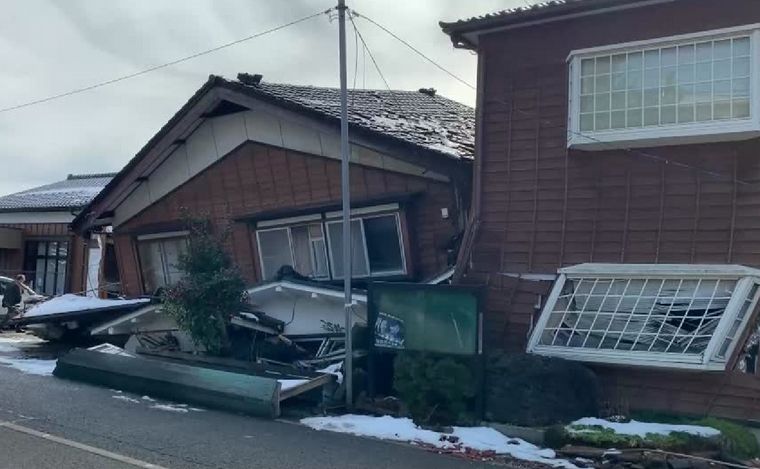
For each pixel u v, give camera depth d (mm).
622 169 10180
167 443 7562
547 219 10609
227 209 15281
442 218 12562
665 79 9805
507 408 8812
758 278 9117
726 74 9430
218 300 11891
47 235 24328
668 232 9781
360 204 13203
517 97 10992
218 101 14688
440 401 9125
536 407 8680
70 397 9992
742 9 9398
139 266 16812
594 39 10391
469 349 9164
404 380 9289
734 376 8844
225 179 15367
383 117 14336
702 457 7570
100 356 11430
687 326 9305
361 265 13266
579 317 9961
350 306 10023
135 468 6574
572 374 8922
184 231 15688
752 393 8719
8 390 10352
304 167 14195
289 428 8633
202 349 12547
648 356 9164
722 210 9500
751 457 8000
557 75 10695
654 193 9945
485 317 9891
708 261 9477
